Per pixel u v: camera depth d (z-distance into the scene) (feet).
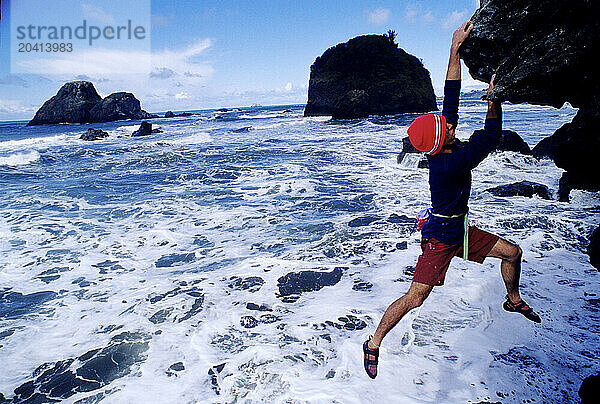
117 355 12.84
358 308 15.05
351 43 213.05
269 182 39.32
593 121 21.34
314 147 67.00
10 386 11.55
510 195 30.40
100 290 17.54
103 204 32.30
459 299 14.87
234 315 15.03
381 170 44.83
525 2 15.30
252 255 20.92
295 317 14.69
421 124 8.98
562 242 20.51
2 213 30.01
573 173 27.94
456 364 11.37
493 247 9.98
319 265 19.31
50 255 21.68
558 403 9.75
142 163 53.93
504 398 10.01
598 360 11.21
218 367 11.92
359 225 25.14
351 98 168.55
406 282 17.08
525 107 161.68
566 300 14.55
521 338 12.46
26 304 16.42
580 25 14.51
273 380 11.15
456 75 9.99
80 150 68.54
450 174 9.06
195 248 22.26
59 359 12.76
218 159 55.31
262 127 124.16
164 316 15.16
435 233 9.59
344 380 10.92
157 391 11.01
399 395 10.24
